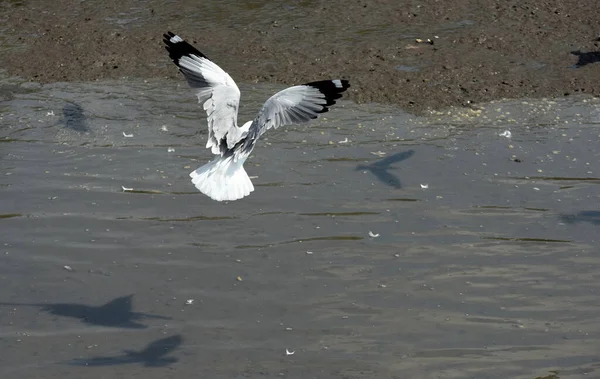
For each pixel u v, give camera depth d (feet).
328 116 58.90
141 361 35.68
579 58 66.39
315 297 40.06
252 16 73.61
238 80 63.62
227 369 35.19
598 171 51.57
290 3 75.92
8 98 61.05
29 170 51.57
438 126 57.47
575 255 43.27
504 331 37.68
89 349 36.52
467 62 65.92
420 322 38.27
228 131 30.58
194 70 30.96
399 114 59.21
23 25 72.18
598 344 36.76
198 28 71.46
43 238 44.73
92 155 53.47
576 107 59.98
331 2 75.97
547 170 51.75
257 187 49.60
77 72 65.16
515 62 66.03
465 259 42.98
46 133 56.24
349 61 66.28
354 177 50.90
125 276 41.70
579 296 40.09
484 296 40.09
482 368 35.19
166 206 47.78
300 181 50.37
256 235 45.01
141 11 74.79
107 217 46.65
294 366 35.32
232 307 39.40
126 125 57.57
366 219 46.44
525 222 46.19
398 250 43.70
